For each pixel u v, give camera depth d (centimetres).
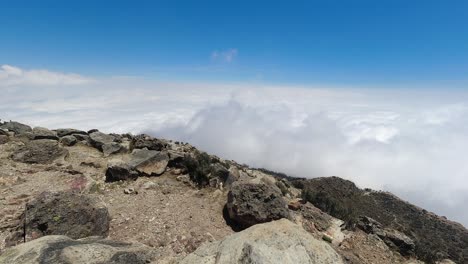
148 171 1847
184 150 2386
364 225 1858
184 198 1605
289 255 663
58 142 2289
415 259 1758
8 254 729
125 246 837
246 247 677
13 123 2558
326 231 1644
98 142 2339
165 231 1269
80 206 1157
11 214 1250
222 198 1659
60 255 724
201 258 697
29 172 1717
